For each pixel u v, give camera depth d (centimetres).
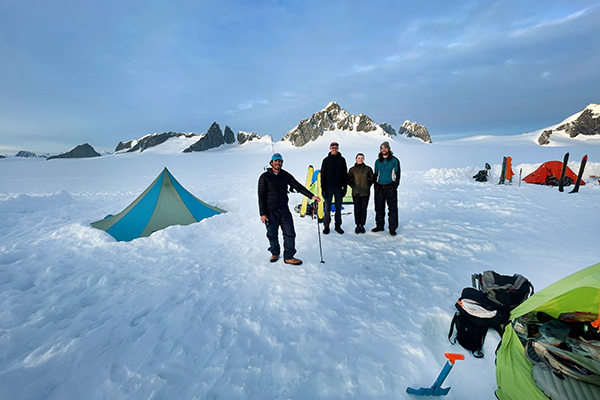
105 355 229
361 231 540
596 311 174
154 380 199
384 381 188
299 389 185
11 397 188
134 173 2748
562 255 392
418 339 226
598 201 735
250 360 212
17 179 2317
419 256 411
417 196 913
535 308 177
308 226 604
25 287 368
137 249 484
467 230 522
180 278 369
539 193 891
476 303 223
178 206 657
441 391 174
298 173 2112
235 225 641
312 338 232
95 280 375
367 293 305
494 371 199
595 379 146
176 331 255
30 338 257
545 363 161
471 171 1442
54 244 510
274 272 369
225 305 294
